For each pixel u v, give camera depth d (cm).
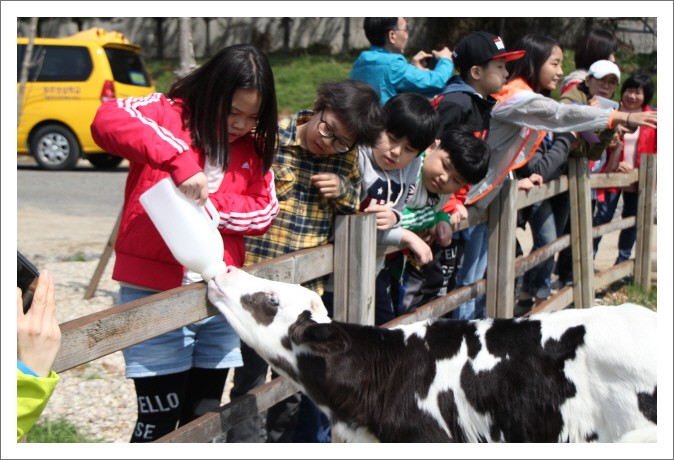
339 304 323
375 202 344
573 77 588
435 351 280
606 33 591
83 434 368
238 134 268
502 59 446
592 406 258
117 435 371
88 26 2422
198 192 245
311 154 313
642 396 249
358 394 278
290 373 277
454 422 275
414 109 323
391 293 411
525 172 516
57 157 1234
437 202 385
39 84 1196
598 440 259
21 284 193
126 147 240
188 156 244
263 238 314
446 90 431
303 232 316
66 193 1058
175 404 279
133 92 1258
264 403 294
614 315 267
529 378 266
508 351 272
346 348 251
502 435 270
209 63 259
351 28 2353
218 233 263
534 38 521
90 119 1215
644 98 746
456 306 422
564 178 575
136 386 279
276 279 287
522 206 495
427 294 418
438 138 406
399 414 276
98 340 209
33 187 1094
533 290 591
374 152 336
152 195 246
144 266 267
